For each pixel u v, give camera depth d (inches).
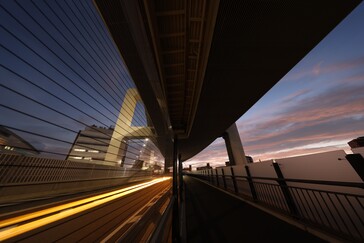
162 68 208.1
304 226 107.5
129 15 151.1
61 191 164.1
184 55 200.2
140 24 161.0
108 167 268.5
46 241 86.0
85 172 208.1
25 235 86.0
